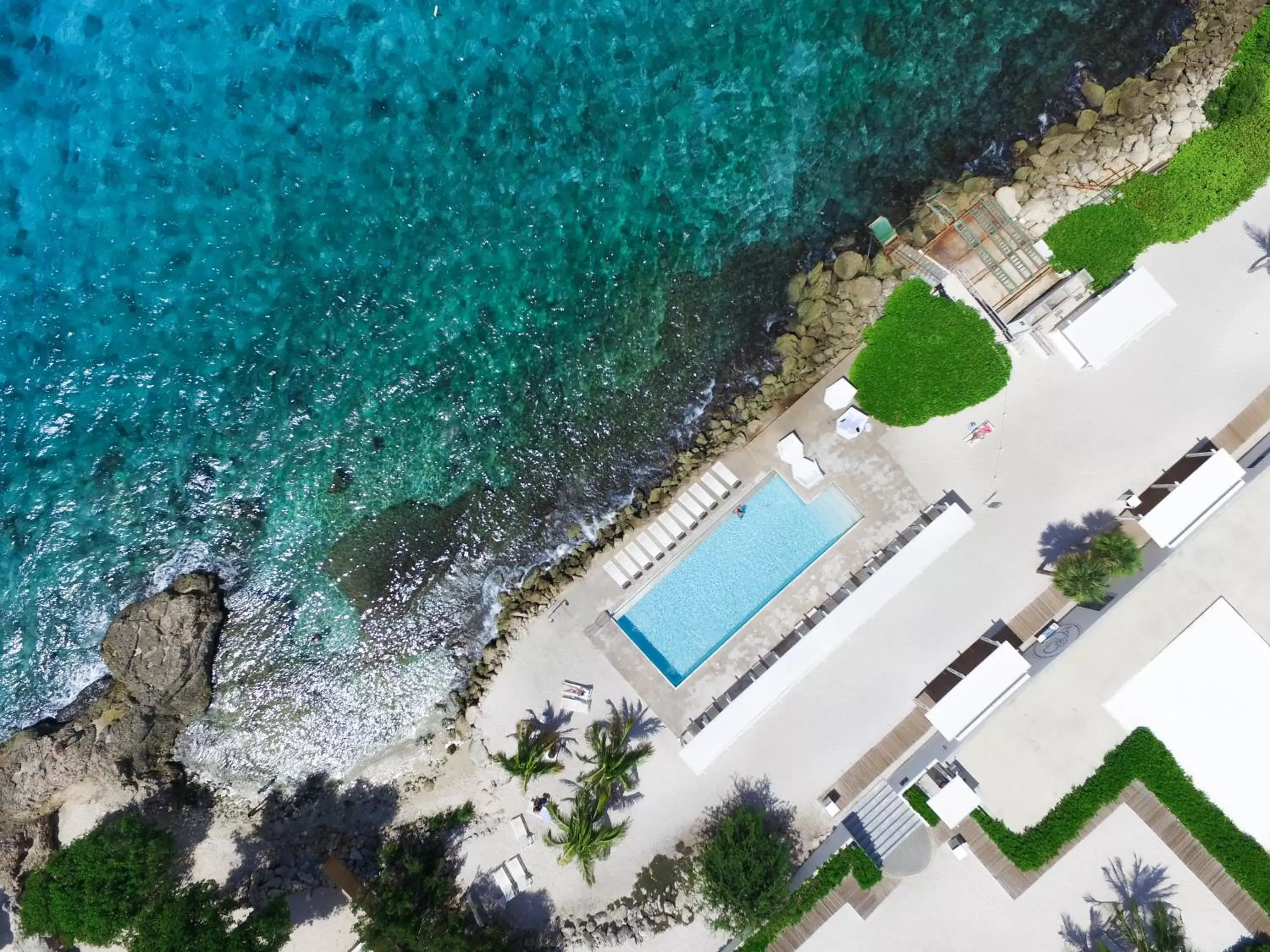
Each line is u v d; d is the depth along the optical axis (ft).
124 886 58.80
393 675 68.44
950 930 61.11
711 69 66.54
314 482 68.69
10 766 66.18
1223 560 60.59
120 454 68.54
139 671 66.90
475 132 67.10
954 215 63.10
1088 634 60.85
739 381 66.74
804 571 63.98
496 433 68.85
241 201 67.10
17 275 67.00
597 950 63.62
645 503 66.28
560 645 66.03
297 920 65.67
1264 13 62.13
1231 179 60.95
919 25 66.13
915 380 62.08
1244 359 61.36
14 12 66.64
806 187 66.74
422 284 67.56
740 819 60.70
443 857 65.46
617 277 67.31
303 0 66.85
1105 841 60.44
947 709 58.29
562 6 66.59
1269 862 57.82
